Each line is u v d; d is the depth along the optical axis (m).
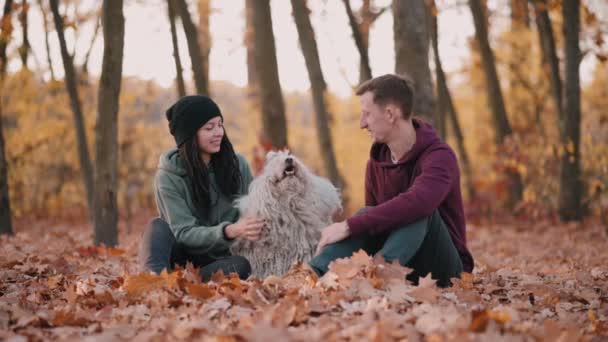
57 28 9.87
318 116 11.91
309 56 11.44
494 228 11.60
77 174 14.85
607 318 3.23
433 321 2.68
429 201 3.56
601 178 11.52
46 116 14.38
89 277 4.33
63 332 2.90
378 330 2.53
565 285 4.28
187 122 4.29
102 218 6.62
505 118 13.97
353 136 23.48
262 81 10.89
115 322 3.04
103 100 6.48
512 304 3.36
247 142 20.80
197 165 4.31
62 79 12.29
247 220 4.06
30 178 14.52
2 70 11.65
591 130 12.59
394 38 7.23
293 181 4.18
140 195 15.46
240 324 2.81
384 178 4.03
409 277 3.82
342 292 3.16
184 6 9.52
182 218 4.27
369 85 3.91
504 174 13.78
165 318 2.98
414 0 7.13
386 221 3.54
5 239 7.64
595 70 15.55
